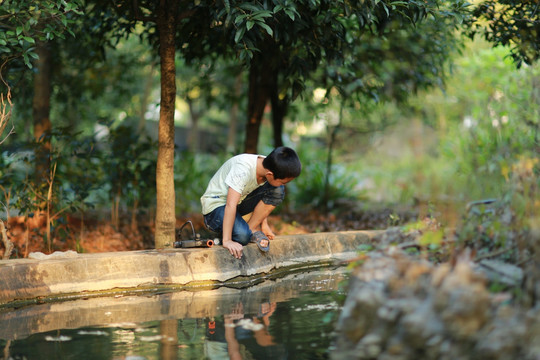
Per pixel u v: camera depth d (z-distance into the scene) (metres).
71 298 3.35
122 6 4.79
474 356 1.77
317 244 4.58
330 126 8.55
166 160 4.23
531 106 5.55
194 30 5.01
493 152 5.27
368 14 3.95
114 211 6.50
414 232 2.79
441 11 4.29
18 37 3.53
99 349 2.35
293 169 3.73
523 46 4.72
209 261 3.82
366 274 2.18
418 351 1.81
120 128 5.88
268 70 6.05
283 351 2.30
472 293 1.78
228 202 3.86
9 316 2.93
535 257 2.21
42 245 4.93
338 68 5.76
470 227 2.61
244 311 2.98
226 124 19.14
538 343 1.76
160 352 2.30
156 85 13.58
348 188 8.28
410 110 6.76
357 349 1.96
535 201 2.47
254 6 3.61
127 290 3.53
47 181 4.77
